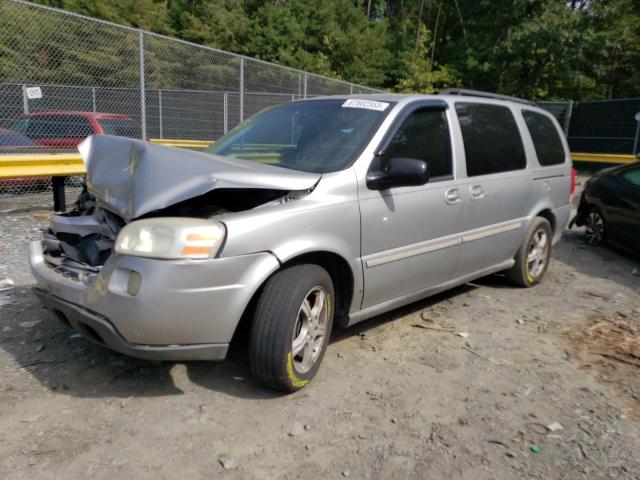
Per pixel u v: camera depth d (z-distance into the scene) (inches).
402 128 151.2
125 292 106.7
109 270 109.7
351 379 134.0
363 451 105.6
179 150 128.5
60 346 146.2
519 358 150.6
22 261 222.5
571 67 864.9
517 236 200.2
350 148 141.7
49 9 323.9
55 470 96.5
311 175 129.7
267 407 119.5
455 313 184.7
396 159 137.4
